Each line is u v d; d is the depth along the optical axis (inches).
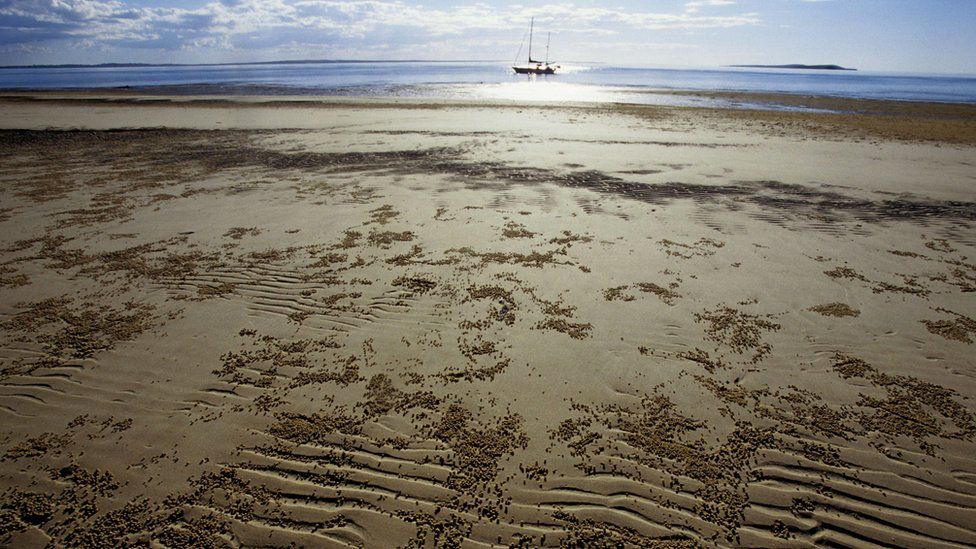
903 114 1024.2
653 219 380.5
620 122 888.9
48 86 2089.1
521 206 412.8
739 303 258.8
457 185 473.1
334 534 140.3
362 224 370.3
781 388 196.7
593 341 227.5
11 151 625.0
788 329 235.6
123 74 4163.4
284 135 737.0
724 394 193.3
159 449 167.3
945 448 167.6
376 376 204.2
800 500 150.1
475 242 337.4
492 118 928.9
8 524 141.6
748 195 440.1
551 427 177.5
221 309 255.0
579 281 283.3
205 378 202.5
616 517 144.8
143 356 216.1
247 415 182.9
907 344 222.8
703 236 347.6
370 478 157.2
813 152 621.9
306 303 261.1
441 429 176.4
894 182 475.8
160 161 571.5
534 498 150.6
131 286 277.0
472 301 263.0
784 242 336.2
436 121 885.8
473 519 144.4
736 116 976.3
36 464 161.3
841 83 2728.8
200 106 1103.0
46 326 237.3
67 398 191.2
